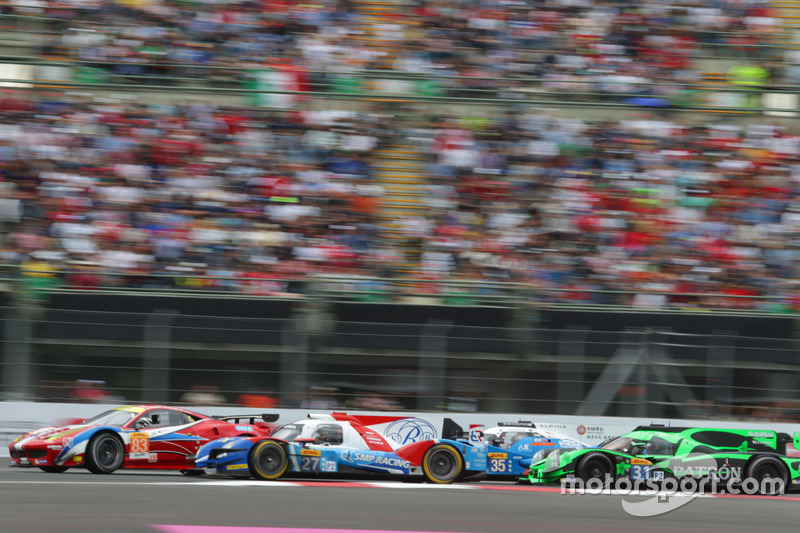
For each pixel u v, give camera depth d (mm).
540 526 24078
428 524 23734
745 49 62812
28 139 56531
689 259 54500
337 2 63500
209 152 57344
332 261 53562
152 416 41094
